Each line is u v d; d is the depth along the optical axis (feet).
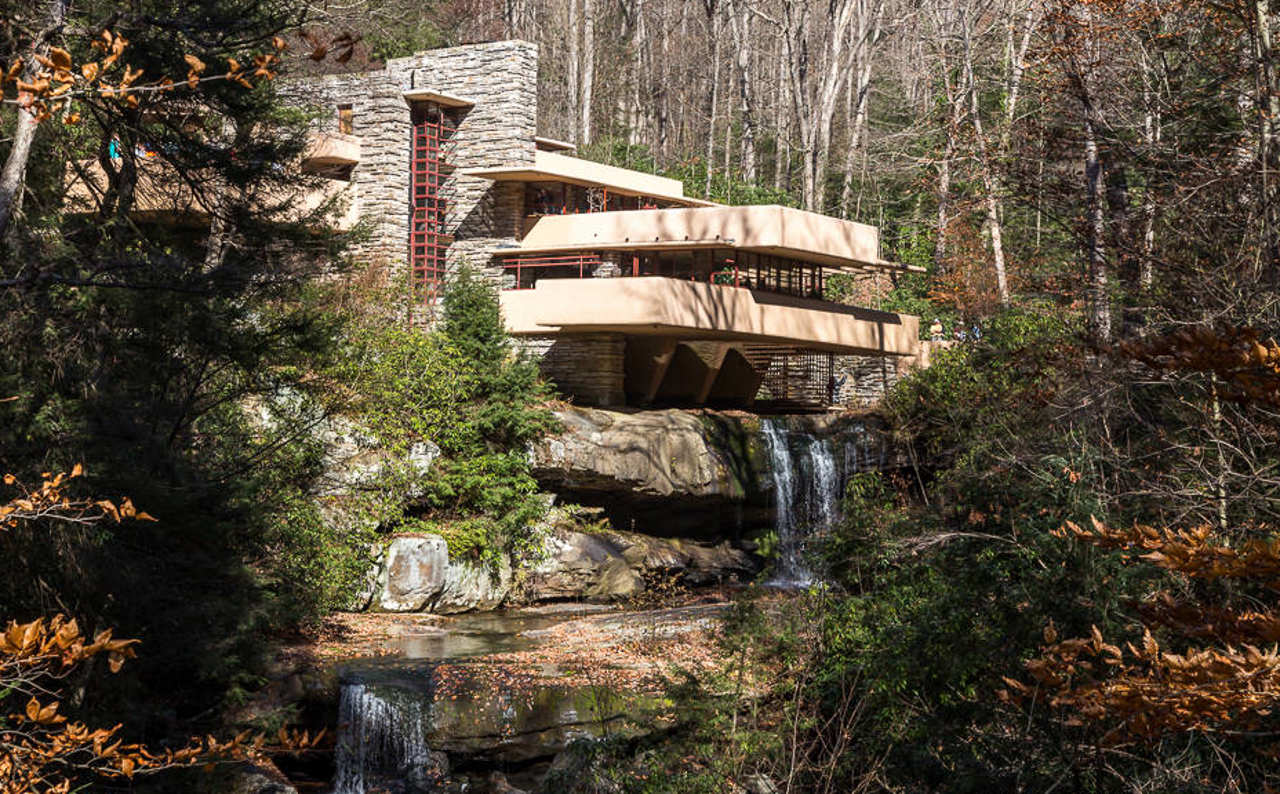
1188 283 43.50
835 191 195.11
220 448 62.28
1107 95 55.36
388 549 83.20
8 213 29.30
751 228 109.29
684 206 138.21
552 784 47.55
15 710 35.24
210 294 43.98
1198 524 35.14
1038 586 36.58
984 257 123.75
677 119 227.81
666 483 97.25
